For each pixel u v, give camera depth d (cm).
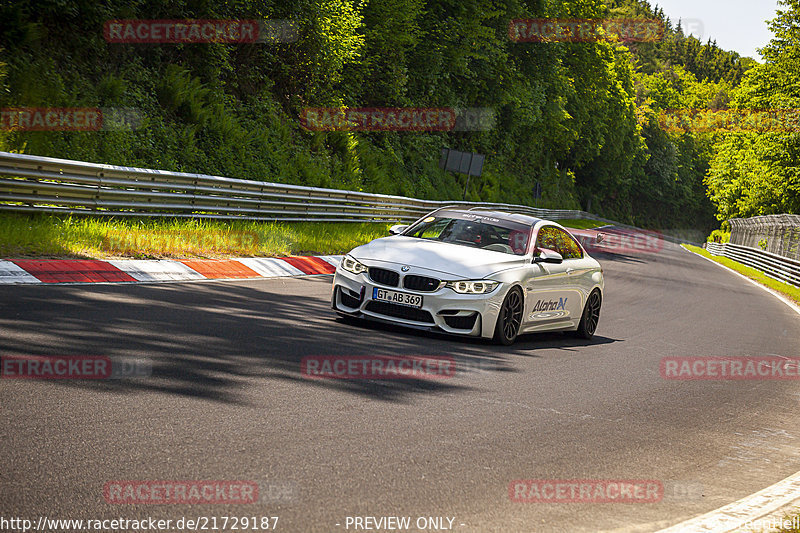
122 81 1869
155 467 377
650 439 536
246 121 2383
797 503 404
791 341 1231
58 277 910
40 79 1644
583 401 629
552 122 5956
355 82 3306
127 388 502
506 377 682
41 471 357
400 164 3675
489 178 4944
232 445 420
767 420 643
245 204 1641
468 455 448
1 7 1623
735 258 4416
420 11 3766
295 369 609
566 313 951
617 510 380
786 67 5138
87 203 1245
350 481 384
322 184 2481
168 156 1898
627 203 10056
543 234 956
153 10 2091
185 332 698
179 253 1227
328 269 1453
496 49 4438
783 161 5028
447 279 806
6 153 1091
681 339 1095
